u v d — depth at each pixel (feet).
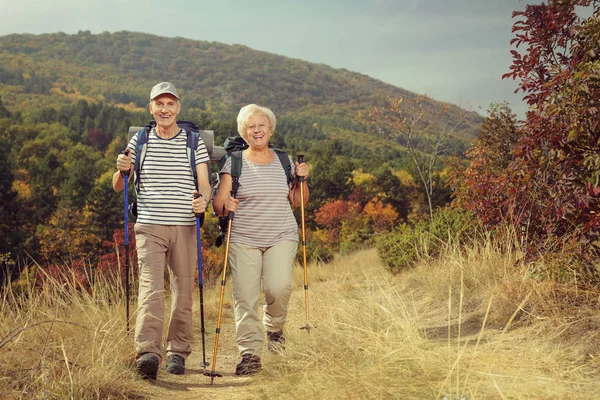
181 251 13.98
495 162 29.60
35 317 14.44
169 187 13.85
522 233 17.69
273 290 14.40
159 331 13.28
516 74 17.94
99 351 12.36
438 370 9.91
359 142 556.92
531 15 17.51
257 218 14.43
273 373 12.32
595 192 13.93
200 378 13.97
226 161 14.85
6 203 191.52
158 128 14.19
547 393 8.55
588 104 14.15
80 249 158.20
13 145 368.27
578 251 14.26
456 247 21.88
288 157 15.31
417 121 52.65
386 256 33.17
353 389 9.36
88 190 264.93
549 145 15.38
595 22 15.89
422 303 19.38
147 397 11.66
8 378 10.61
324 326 14.19
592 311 12.99
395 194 218.38
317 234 171.53
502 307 15.16
